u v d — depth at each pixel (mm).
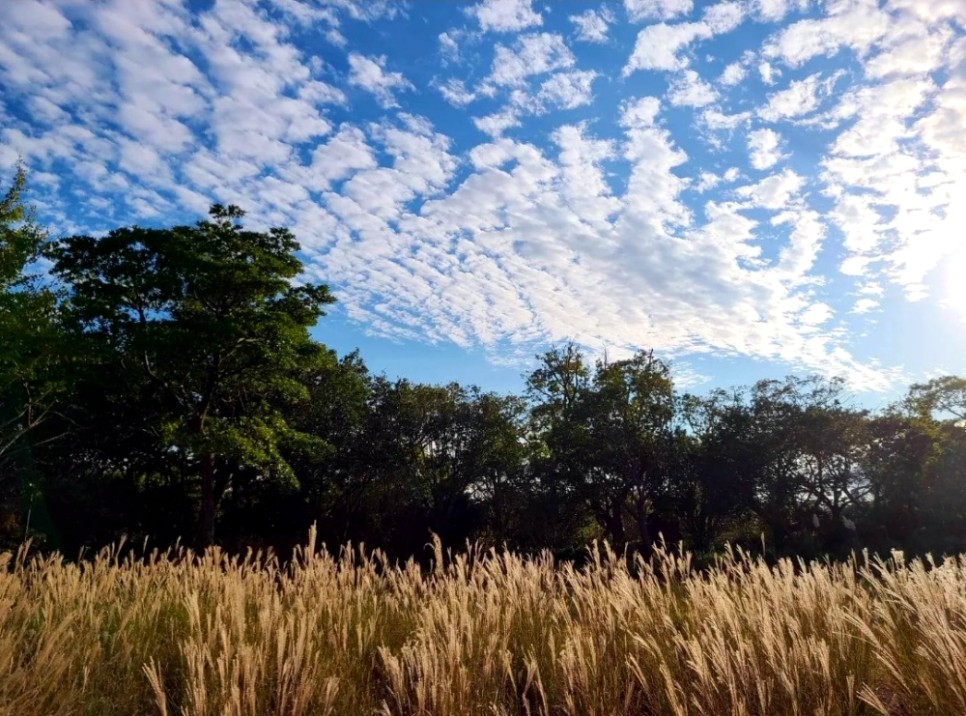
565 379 33188
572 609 4805
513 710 3326
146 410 24188
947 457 26297
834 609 3377
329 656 3805
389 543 30312
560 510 31297
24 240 18469
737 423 30344
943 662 2689
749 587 4105
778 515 29328
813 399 30031
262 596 5059
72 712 3211
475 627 3939
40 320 18344
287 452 28062
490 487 32250
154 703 3305
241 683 3400
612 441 29625
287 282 21922
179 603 4906
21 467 21547
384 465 29188
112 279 20312
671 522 32438
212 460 21422
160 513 26766
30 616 4535
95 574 5766
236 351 21516
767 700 2828
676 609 4164
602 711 2998
